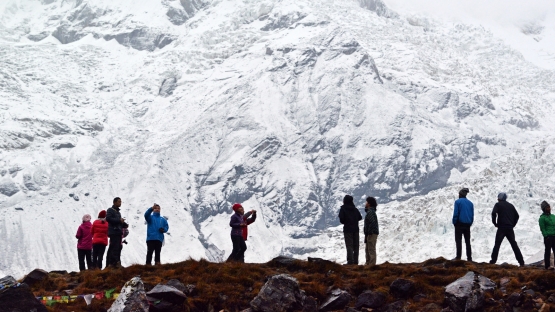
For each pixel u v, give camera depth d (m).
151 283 34.88
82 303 33.69
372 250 42.25
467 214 41.66
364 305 33.25
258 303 32.22
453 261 38.69
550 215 40.44
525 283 34.75
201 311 33.34
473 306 32.25
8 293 29.00
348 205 42.88
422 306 32.97
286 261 38.91
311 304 32.91
